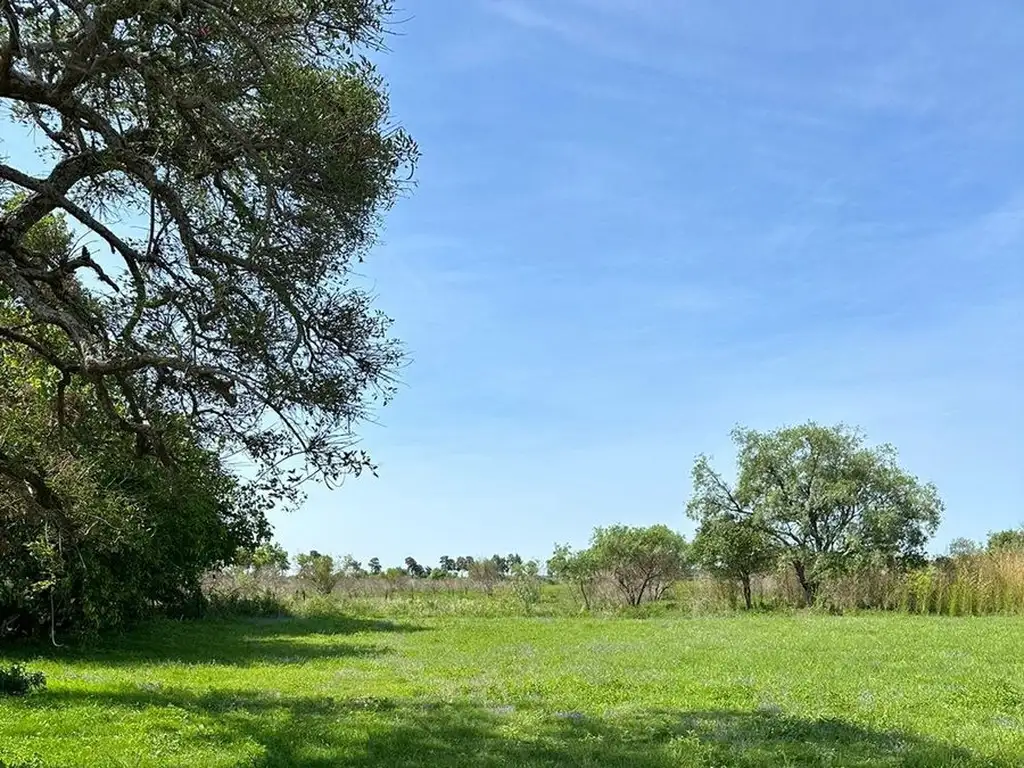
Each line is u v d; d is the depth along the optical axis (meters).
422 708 15.16
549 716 14.25
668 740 12.31
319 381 9.05
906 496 49.75
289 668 22.56
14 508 12.14
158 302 9.25
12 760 10.23
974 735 12.18
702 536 51.31
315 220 9.05
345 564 66.81
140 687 17.36
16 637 26.62
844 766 10.55
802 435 50.34
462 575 70.38
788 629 32.50
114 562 26.97
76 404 10.69
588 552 55.09
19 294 8.45
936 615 41.88
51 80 8.66
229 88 8.63
